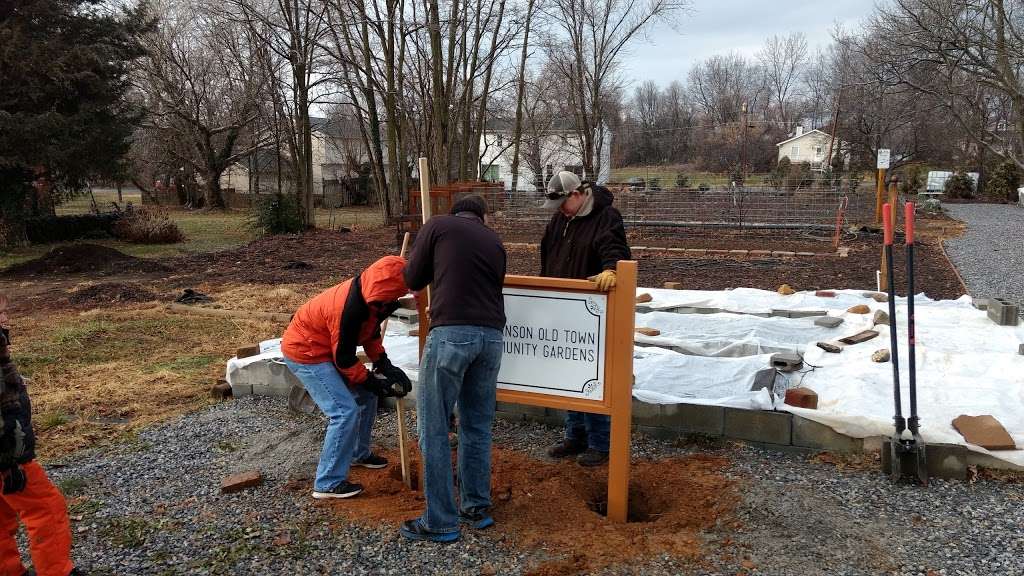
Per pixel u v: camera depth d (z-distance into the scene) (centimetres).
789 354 566
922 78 1773
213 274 1452
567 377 380
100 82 1839
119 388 646
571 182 427
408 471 425
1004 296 1054
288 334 411
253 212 2467
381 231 2417
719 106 7000
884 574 321
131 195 5403
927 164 4375
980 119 2214
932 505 382
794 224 2003
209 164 3803
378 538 363
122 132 1961
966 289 1117
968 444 416
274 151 4009
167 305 1065
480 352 348
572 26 3316
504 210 2191
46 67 1708
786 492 402
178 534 373
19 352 791
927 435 423
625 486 378
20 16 1748
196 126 3684
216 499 413
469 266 345
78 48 1753
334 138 4512
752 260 1519
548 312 379
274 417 555
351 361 389
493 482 428
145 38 3028
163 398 617
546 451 482
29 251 1902
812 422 451
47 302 1138
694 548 344
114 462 475
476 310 344
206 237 2375
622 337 364
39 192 2177
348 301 381
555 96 3897
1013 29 1534
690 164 6300
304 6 2361
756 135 5647
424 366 348
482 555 344
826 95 5503
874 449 441
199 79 3688
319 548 355
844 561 332
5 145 1686
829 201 2083
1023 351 558
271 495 416
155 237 2156
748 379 532
